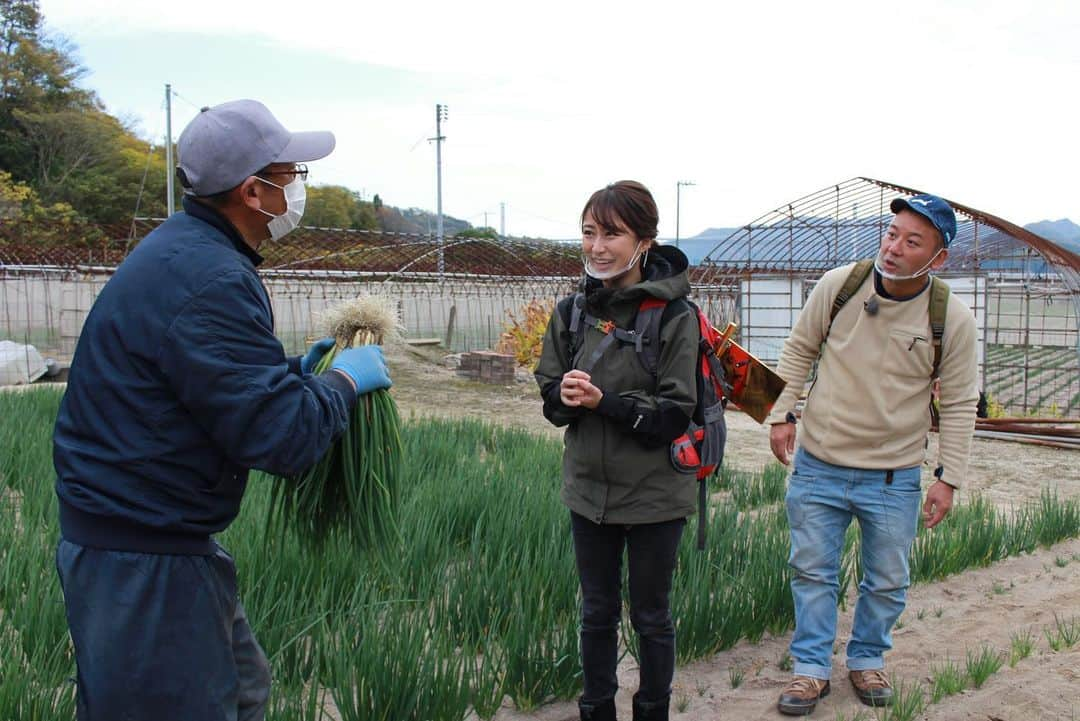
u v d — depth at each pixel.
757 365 3.50
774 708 3.73
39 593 3.84
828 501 3.79
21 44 53.66
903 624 4.80
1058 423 11.44
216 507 2.20
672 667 3.26
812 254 23.59
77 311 22.50
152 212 49.03
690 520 5.40
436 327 26.55
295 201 2.39
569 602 4.31
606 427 3.07
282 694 3.32
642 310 3.05
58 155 50.62
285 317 21.56
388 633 3.41
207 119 2.24
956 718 3.57
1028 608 5.03
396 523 2.88
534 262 29.02
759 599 4.47
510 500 5.46
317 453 2.23
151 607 2.09
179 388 2.06
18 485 6.55
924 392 3.70
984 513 6.81
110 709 2.08
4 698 2.90
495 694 3.54
